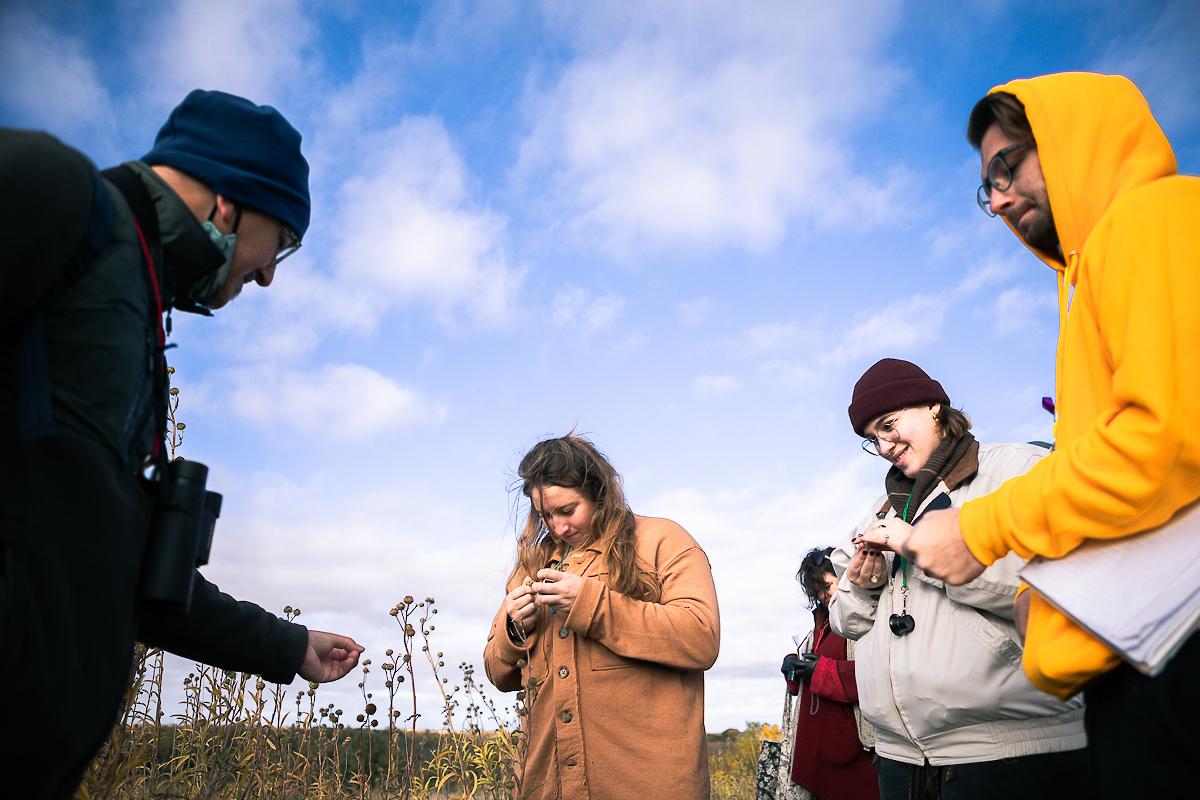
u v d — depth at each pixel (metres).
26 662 1.06
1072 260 1.61
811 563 4.89
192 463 1.42
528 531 3.22
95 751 1.25
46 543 1.10
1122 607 1.27
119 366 1.24
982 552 1.54
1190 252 1.35
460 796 3.45
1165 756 1.28
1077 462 1.36
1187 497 1.31
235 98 1.58
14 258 1.07
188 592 1.38
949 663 2.46
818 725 4.45
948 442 2.88
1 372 1.12
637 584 2.91
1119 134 1.58
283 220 1.59
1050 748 2.35
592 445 3.12
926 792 2.61
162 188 1.43
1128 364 1.33
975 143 1.84
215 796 2.93
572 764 2.66
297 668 1.92
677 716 2.74
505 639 2.92
